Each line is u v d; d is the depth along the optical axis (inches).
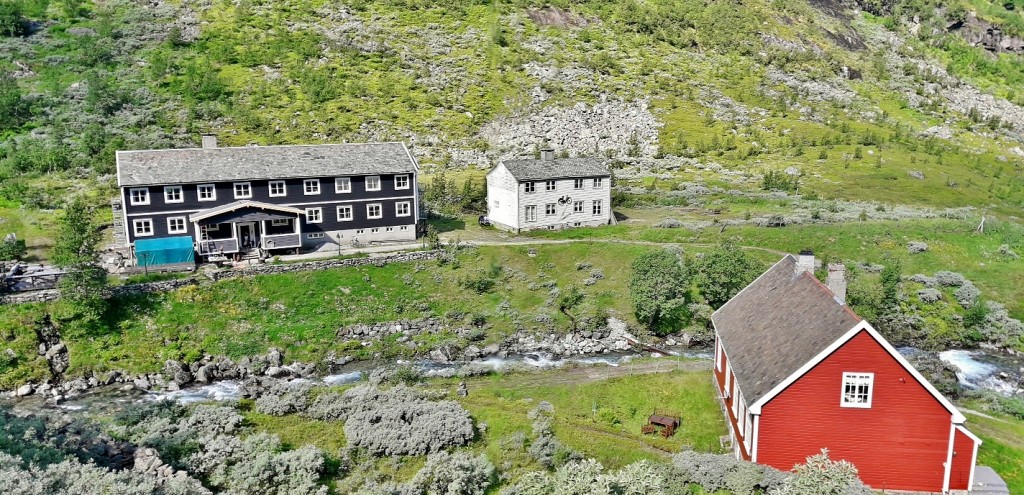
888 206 3260.3
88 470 1067.9
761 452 1249.4
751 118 4753.9
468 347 1996.8
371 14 5590.6
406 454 1338.6
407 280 2255.2
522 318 2127.2
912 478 1224.8
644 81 5054.1
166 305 1984.5
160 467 1208.2
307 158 2513.5
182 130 3754.9
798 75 5590.6
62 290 1878.7
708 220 2960.1
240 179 2348.7
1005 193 3764.8
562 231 2792.8
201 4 5349.4
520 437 1387.8
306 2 5590.6
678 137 4306.1
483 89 4726.9
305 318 2038.6
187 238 2224.4
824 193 3518.7
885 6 7460.6
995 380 1861.5
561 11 5959.6
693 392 1631.4
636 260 2182.6
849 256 2544.3
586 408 1566.2
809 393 1219.2
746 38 6038.4
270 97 4281.5
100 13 4968.0
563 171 2851.9
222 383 1775.3
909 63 6274.6
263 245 2319.1
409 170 2559.1
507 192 2805.1
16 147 3390.7
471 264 2386.8
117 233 2493.8
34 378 1712.6
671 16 6127.0
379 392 1589.6
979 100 5915.4
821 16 6948.8
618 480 1115.3
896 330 2117.4
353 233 2546.8
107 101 3924.7
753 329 1507.1
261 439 1337.4
